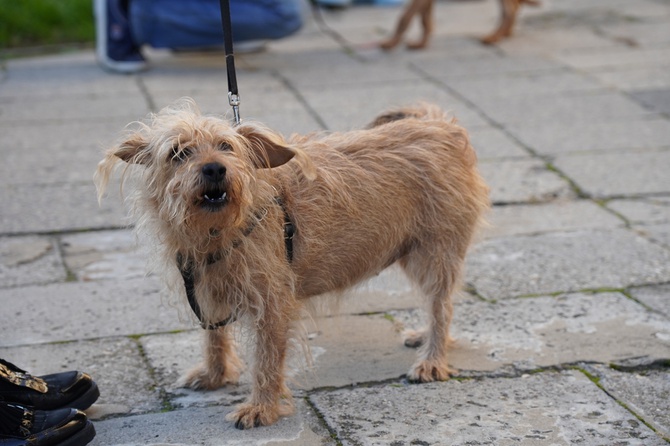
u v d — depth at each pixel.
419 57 10.10
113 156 3.37
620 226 5.75
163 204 3.30
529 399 3.78
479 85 8.91
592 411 3.67
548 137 7.42
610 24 11.47
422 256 4.05
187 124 3.25
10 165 6.91
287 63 9.91
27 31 11.11
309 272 3.72
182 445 3.47
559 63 9.70
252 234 3.43
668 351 4.16
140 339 4.40
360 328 4.51
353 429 3.56
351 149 3.87
